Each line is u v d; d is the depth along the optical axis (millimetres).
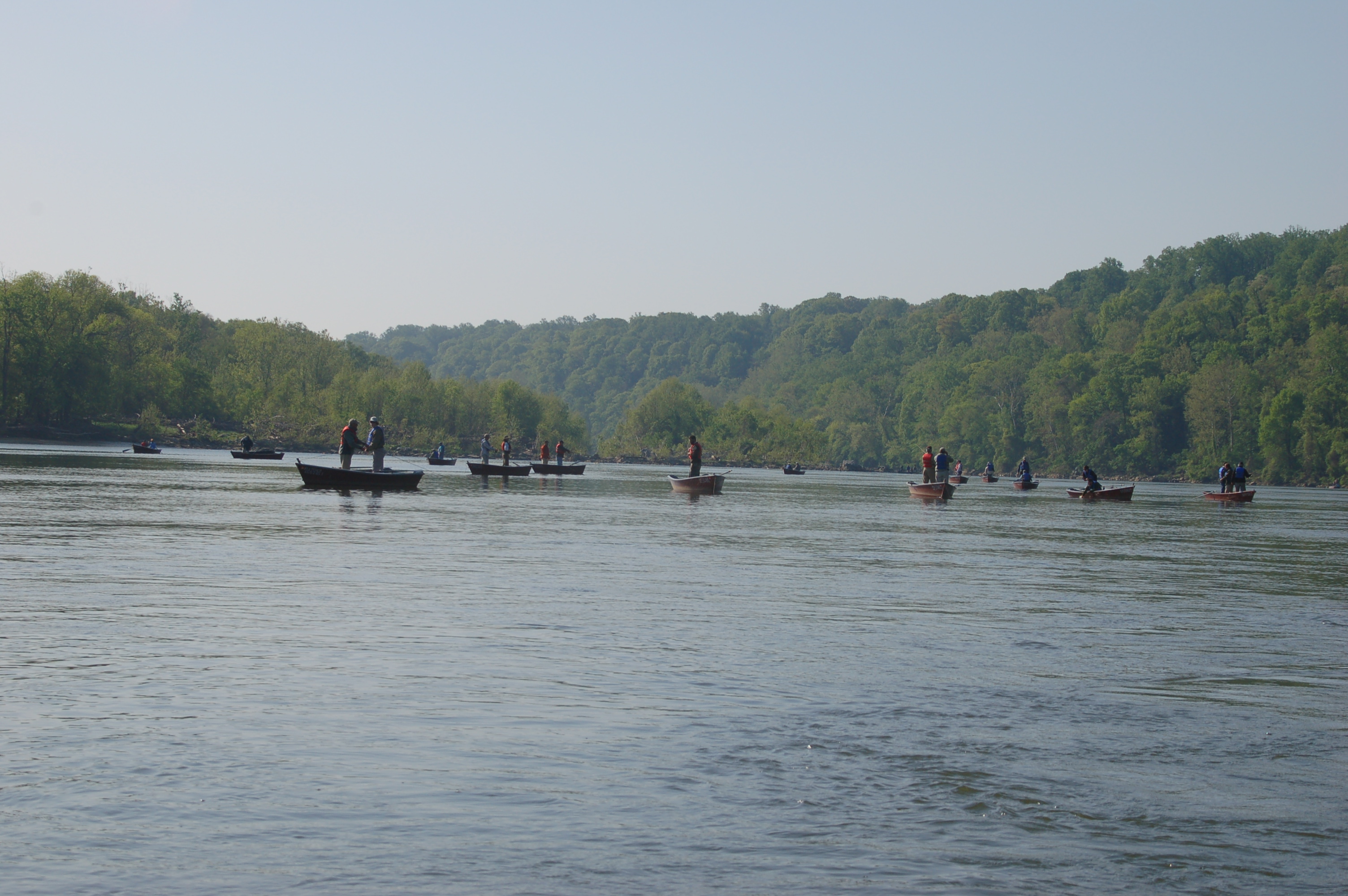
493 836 6766
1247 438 165500
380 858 6414
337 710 9461
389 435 155750
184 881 6070
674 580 19266
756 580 19781
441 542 25281
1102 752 8742
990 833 6980
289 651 11867
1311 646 14039
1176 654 13180
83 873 6148
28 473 55094
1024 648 13258
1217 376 168125
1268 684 11477
